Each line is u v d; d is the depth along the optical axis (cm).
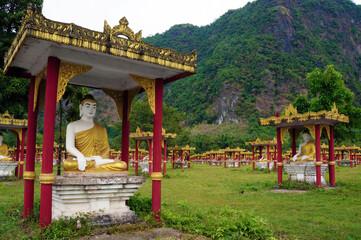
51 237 718
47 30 694
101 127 977
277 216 1028
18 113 2298
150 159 2689
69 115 1570
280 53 16938
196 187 1838
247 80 15312
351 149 4756
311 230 857
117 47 784
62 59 805
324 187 1761
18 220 905
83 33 739
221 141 8638
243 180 2345
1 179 2127
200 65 18688
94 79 1068
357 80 16625
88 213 820
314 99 2139
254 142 3784
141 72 912
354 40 19975
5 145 2389
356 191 1594
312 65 16175
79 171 853
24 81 2114
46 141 762
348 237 765
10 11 2300
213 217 905
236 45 17838
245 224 783
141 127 5216
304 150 1981
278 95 14762
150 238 741
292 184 1791
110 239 727
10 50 864
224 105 14200
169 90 18312
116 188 866
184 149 4225
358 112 2041
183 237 750
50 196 762
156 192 898
